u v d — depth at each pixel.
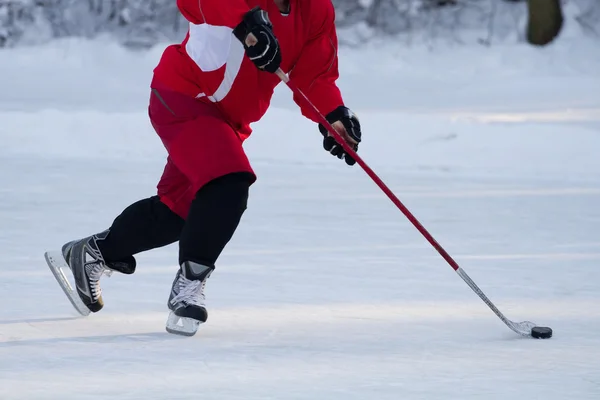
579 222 19.34
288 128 30.28
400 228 18.42
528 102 44.47
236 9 10.20
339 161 28.12
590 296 13.09
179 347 10.25
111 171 25.61
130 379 9.03
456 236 17.70
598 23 67.06
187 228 10.64
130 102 44.00
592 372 9.46
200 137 10.50
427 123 29.91
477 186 24.05
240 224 18.59
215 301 12.52
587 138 28.55
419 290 13.33
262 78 10.75
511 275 14.41
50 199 21.05
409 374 9.31
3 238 16.86
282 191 22.84
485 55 64.31
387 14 68.94
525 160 27.50
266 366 9.53
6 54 62.38
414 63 64.12
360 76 60.47
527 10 67.81
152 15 68.19
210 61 10.41
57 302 12.38
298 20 10.73
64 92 48.75
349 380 9.09
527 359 9.91
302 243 16.78
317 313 11.91
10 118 31.02
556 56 63.50
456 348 10.34
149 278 13.88
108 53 62.97
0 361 9.61
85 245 11.33
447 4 69.50
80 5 68.25
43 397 8.45
